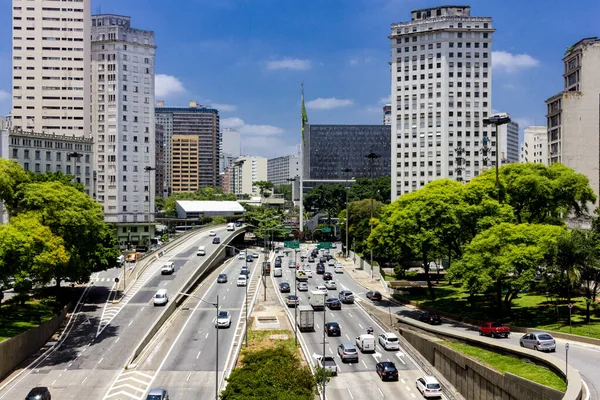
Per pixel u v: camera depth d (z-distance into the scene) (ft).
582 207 306.55
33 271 204.23
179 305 284.20
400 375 180.34
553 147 437.17
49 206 238.07
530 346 168.76
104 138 529.45
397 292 315.99
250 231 593.83
